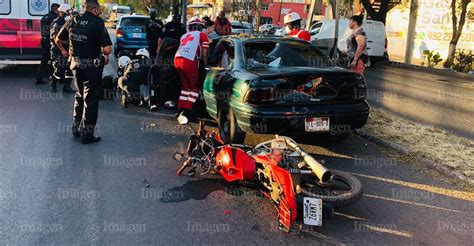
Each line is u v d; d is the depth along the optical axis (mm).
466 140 6551
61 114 7746
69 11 9227
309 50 6316
